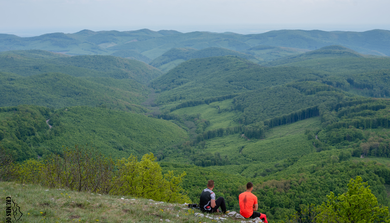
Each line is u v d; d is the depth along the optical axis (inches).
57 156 971.3
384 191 3403.1
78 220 452.4
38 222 420.2
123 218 499.8
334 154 5551.2
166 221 510.0
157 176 1499.8
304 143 7352.4
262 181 3900.1
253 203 583.5
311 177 3843.5
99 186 935.7
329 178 3686.0
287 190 3368.6
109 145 7691.9
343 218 1015.0
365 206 971.3
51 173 924.0
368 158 5595.5
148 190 1439.5
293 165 5531.5
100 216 491.2
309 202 3024.1
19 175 1025.5
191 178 3976.4
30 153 5807.1
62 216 468.4
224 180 3941.9
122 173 1170.0
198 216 558.3
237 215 592.4
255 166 6127.0
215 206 594.2
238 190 3412.9
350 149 5861.2
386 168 3833.7
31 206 506.9
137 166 1451.8
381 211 960.9
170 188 1628.9
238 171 6038.4
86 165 943.7
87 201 599.8
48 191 682.2
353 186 1035.9
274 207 2947.8
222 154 7859.3
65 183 896.9
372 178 3656.5
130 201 681.6
